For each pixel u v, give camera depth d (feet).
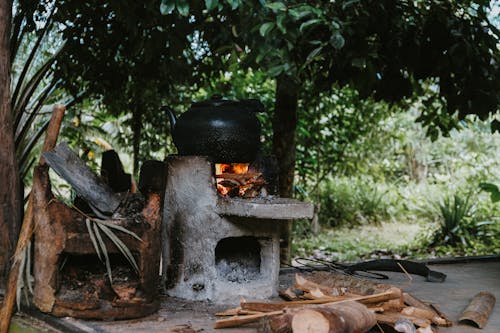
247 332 9.31
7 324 9.91
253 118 11.81
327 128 23.89
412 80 19.93
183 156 11.35
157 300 10.41
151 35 15.21
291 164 17.47
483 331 9.64
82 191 10.09
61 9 14.73
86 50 16.40
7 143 11.64
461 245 23.17
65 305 9.80
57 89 18.49
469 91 15.52
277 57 14.51
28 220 10.17
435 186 30.17
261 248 11.65
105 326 9.55
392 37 14.92
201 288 11.15
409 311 9.68
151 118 21.16
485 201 26.71
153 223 10.18
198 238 11.20
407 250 23.16
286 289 12.01
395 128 29.32
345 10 13.98
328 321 8.00
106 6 15.21
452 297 12.12
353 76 15.19
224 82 21.91
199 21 15.65
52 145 10.25
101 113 22.00
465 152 32.78
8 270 11.43
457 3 15.53
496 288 13.01
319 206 26.13
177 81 18.45
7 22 11.71
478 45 15.19
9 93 11.76
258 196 11.85
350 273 14.25
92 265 10.62
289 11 12.66
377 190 29.94
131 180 12.75
